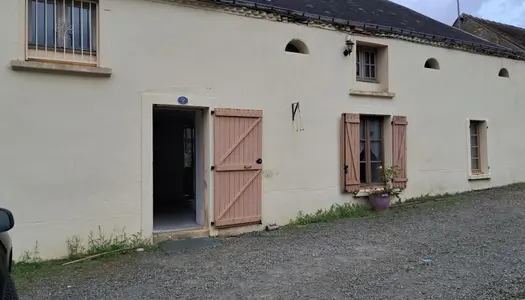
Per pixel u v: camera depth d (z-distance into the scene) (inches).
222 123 265.0
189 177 416.2
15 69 203.6
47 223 210.5
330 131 318.0
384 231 265.9
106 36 227.5
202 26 259.1
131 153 234.5
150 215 240.1
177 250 228.5
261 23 284.4
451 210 329.7
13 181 203.0
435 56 388.2
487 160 429.7
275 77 290.0
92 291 164.4
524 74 470.0
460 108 406.0
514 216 304.8
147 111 239.5
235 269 191.0
